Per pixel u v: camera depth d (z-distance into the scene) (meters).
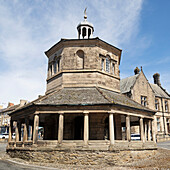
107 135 19.94
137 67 47.44
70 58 21.03
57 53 22.62
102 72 20.75
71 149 14.45
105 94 17.73
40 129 56.41
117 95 20.95
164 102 48.19
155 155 17.80
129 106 17.11
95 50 20.89
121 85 45.25
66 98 17.05
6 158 17.38
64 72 20.66
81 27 23.67
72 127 18.53
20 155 16.53
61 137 15.41
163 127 45.44
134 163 14.59
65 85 20.20
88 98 16.75
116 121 20.05
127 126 17.05
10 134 21.83
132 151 15.36
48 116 20.52
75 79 20.30
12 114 21.70
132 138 33.91
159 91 50.38
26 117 18.17
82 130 18.66
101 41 21.23
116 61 23.12
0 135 50.06
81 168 12.75
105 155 14.27
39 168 12.52
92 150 14.36
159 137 40.66
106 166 13.65
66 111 15.89
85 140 15.11
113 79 22.02
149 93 43.91
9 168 12.44
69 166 13.37
